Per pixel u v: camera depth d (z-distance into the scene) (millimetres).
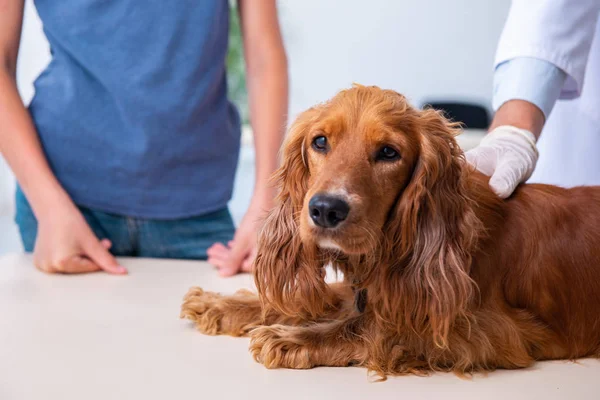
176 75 2281
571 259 1479
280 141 2422
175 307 1755
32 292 1897
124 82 2252
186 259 2492
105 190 2346
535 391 1223
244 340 1507
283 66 2457
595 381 1287
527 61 1899
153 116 2275
